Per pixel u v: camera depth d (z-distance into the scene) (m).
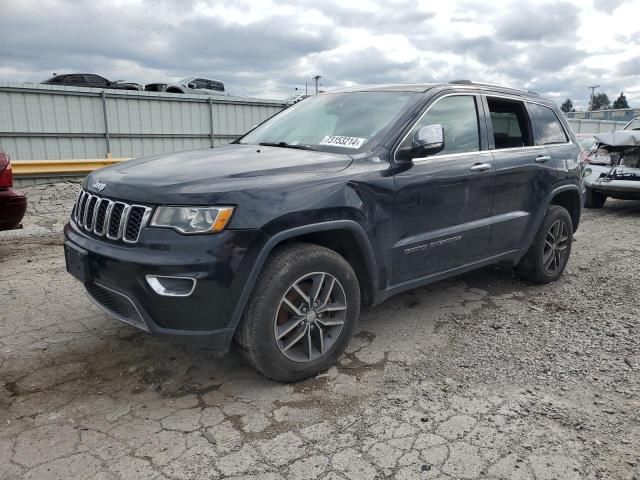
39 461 2.52
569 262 6.14
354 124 3.91
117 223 3.03
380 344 3.85
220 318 2.89
